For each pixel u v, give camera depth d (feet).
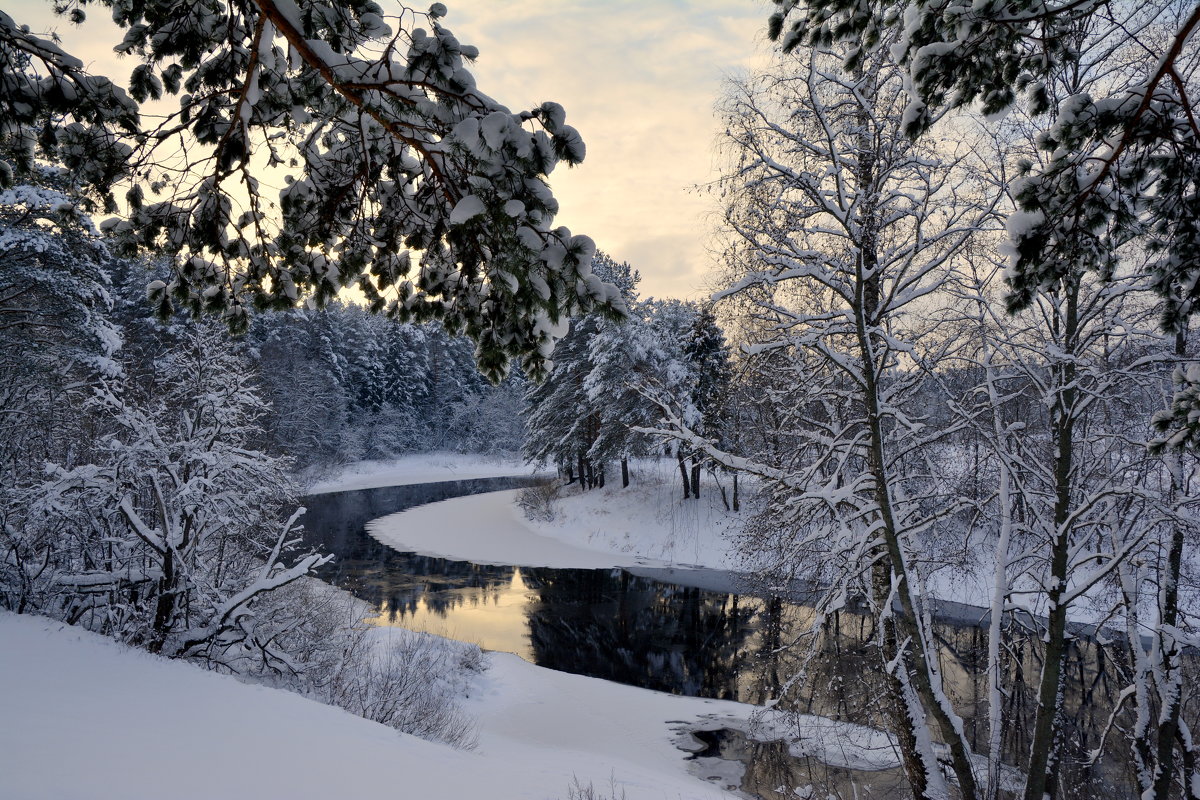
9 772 15.44
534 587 90.94
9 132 10.67
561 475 165.99
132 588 39.27
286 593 49.75
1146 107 11.25
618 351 117.08
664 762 43.21
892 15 14.78
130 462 39.34
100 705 22.57
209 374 44.60
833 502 30.40
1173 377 14.25
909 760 30.53
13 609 36.86
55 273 45.19
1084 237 13.26
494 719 48.55
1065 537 31.04
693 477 121.70
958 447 37.40
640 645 68.95
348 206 14.37
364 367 251.60
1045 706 29.76
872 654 39.06
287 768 20.27
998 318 33.40
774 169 30.01
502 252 10.21
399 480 213.87
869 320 31.32
